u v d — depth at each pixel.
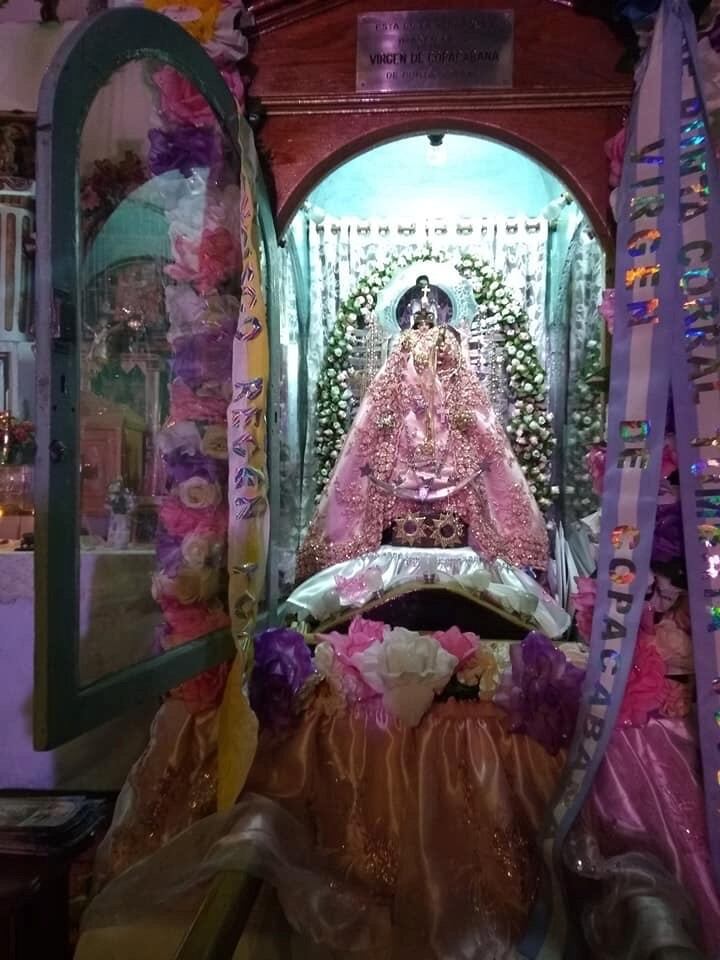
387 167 2.52
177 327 1.63
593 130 1.73
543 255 2.57
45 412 1.09
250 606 1.54
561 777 1.44
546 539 2.20
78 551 1.17
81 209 1.23
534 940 1.34
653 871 1.31
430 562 2.08
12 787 1.94
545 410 2.46
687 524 1.42
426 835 1.47
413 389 2.22
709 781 1.37
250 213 1.54
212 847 1.32
